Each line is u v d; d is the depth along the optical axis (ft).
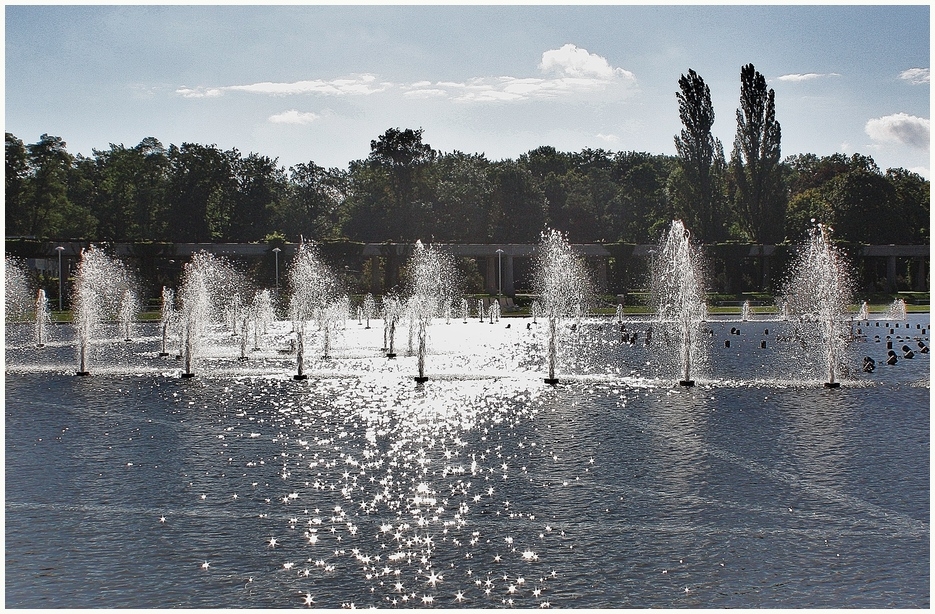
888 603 38.45
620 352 142.20
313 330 201.77
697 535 46.57
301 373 108.27
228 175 375.45
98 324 215.10
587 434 71.20
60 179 367.86
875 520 48.60
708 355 136.56
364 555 44.39
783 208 323.98
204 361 130.31
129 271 294.25
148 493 54.95
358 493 54.75
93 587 40.75
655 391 94.79
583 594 39.65
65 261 303.48
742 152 322.55
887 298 314.14
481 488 55.52
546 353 140.97
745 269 333.01
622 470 59.47
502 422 76.79
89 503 52.95
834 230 356.38
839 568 42.14
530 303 311.68
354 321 251.80
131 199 370.53
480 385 100.73
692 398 89.35
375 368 119.44
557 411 82.12
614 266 339.98
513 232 378.53
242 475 59.06
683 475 57.98
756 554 43.96
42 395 94.63
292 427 75.25
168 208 366.22
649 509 50.90
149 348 154.51
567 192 403.54
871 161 425.69
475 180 386.73
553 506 51.70
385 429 74.02
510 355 137.80
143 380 107.24
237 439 70.33
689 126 323.98
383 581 41.24
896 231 358.64
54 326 218.59
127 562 43.65
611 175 463.42
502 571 42.24
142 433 72.90
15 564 43.47
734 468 59.67
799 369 114.93
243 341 138.31
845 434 70.03
